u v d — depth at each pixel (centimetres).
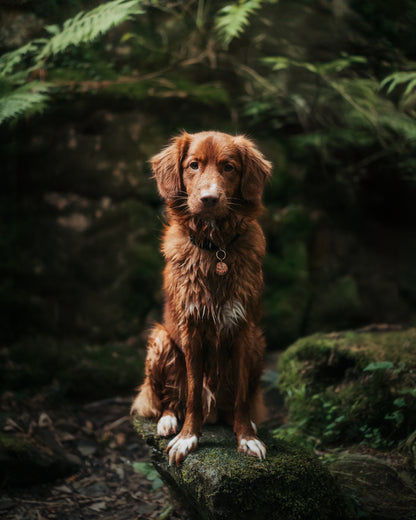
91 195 558
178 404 289
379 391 334
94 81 511
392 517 251
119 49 572
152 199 571
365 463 296
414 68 469
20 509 313
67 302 545
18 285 545
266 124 620
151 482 358
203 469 233
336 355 367
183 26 579
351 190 657
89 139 561
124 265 552
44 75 478
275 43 559
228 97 613
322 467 244
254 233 270
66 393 466
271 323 565
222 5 515
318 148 601
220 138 257
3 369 469
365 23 522
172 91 582
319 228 620
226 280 259
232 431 278
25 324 537
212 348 271
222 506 221
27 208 556
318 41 544
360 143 579
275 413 422
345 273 629
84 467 373
